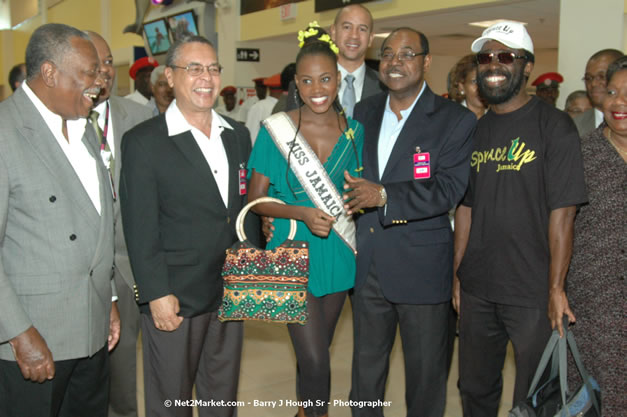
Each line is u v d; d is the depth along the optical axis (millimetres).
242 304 2166
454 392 3320
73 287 1867
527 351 2271
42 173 1785
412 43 2373
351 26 3078
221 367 2393
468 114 2373
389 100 2543
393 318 2586
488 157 2318
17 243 1790
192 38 2166
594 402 2080
